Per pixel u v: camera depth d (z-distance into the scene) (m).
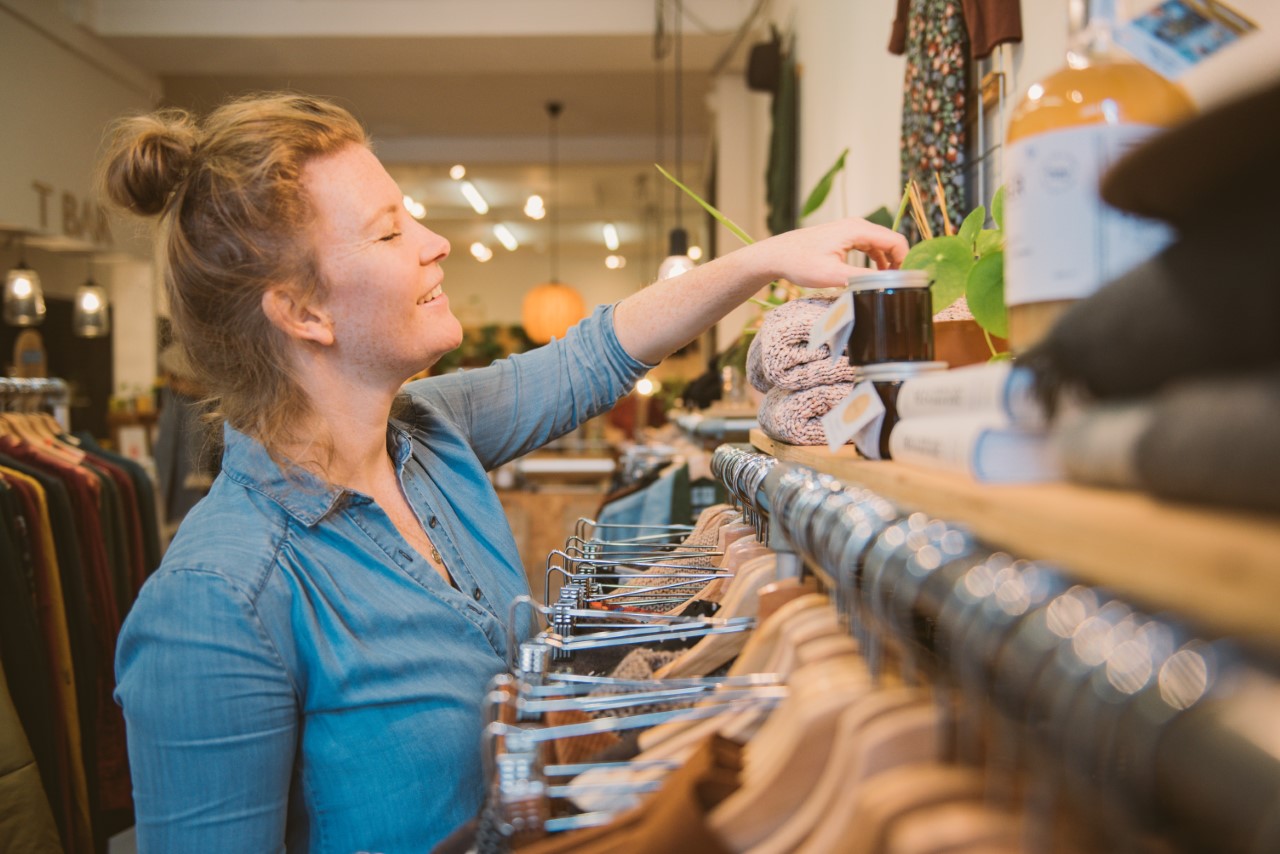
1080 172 0.56
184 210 1.12
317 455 1.14
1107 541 0.30
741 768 0.64
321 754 1.05
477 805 1.09
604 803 0.70
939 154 2.02
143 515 3.03
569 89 8.17
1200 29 0.57
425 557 1.22
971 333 0.97
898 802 0.47
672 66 6.80
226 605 0.99
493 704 0.90
